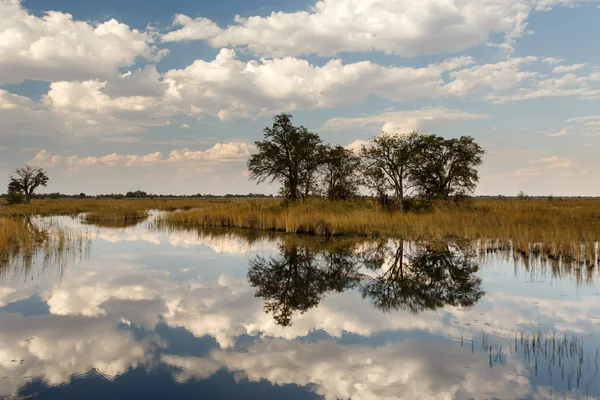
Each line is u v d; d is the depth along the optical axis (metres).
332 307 9.02
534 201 42.38
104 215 34.44
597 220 21.83
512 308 8.65
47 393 5.06
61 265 13.58
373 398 4.96
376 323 7.85
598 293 9.70
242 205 34.31
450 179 28.03
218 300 9.62
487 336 7.04
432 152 27.88
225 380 5.46
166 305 9.12
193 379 5.48
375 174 28.03
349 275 12.33
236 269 13.39
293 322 7.96
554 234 15.87
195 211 33.94
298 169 30.84
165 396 5.00
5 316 8.14
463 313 8.38
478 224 19.89
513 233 16.89
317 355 6.30
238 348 6.59
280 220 25.00
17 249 16.31
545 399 4.90
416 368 5.80
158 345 6.71
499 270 12.26
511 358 6.09
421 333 7.25
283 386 5.28
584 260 12.59
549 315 8.14
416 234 19.16
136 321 7.95
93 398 4.94
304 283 11.42
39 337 7.02
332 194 30.70
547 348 6.45
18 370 5.72
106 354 6.32
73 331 7.33
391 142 26.97
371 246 17.28
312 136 30.45
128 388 5.21
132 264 14.14
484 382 5.35
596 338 6.86
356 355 6.29
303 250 16.69
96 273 12.48
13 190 54.94
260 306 9.12
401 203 27.22
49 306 8.90
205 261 14.81
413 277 11.84
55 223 27.56
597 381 5.33
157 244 19.38
